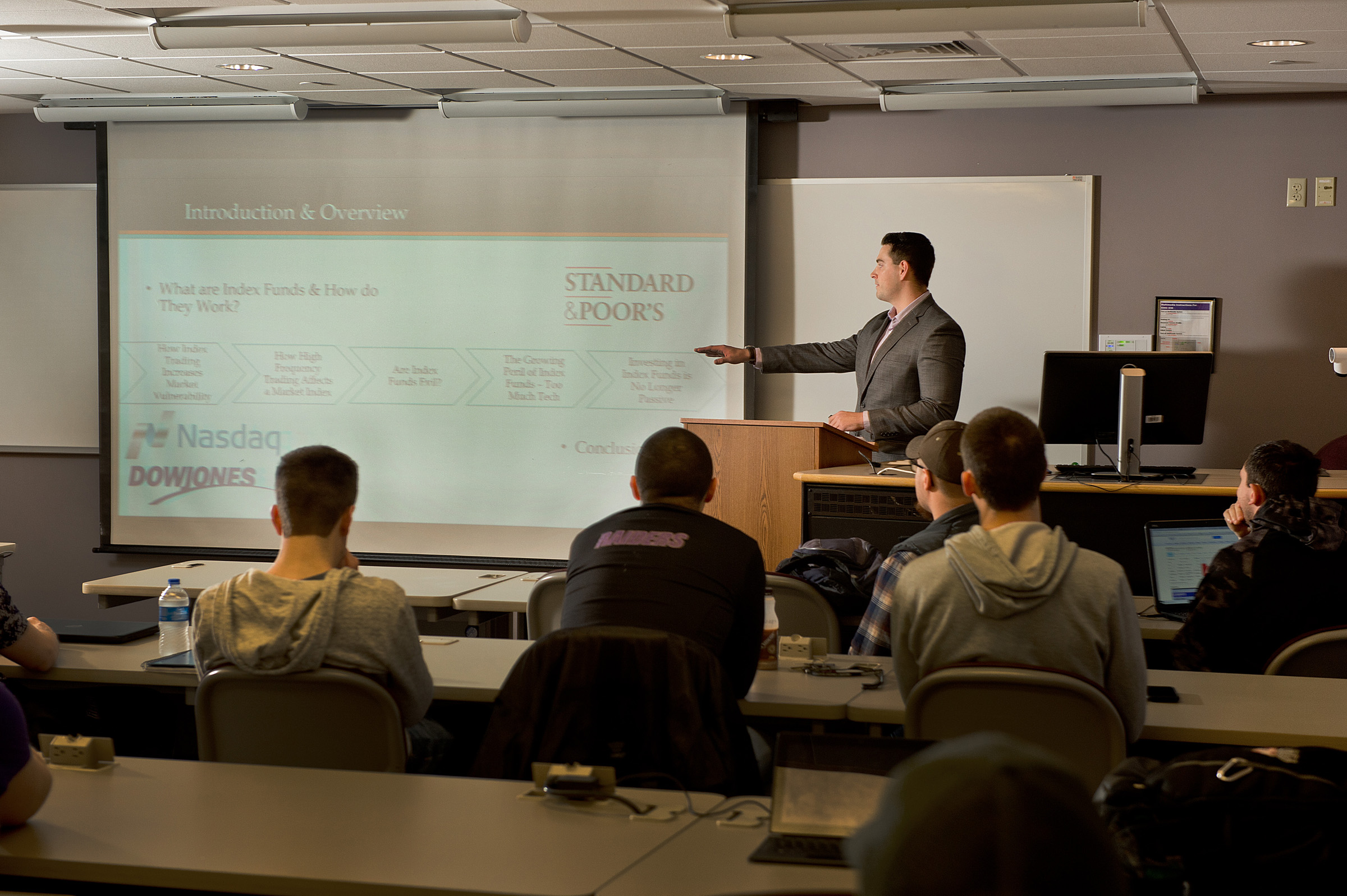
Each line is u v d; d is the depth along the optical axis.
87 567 6.48
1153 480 4.00
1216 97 5.42
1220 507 3.83
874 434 4.46
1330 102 5.32
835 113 5.75
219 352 6.16
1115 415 4.07
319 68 5.12
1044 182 5.56
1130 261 5.53
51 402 6.46
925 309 4.69
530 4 4.02
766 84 5.33
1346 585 2.64
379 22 4.23
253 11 4.30
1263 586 2.66
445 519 6.08
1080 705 1.92
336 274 6.06
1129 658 2.00
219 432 6.19
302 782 1.74
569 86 5.50
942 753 0.51
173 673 2.55
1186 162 5.45
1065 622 1.98
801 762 1.53
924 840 0.47
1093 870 0.46
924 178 5.66
